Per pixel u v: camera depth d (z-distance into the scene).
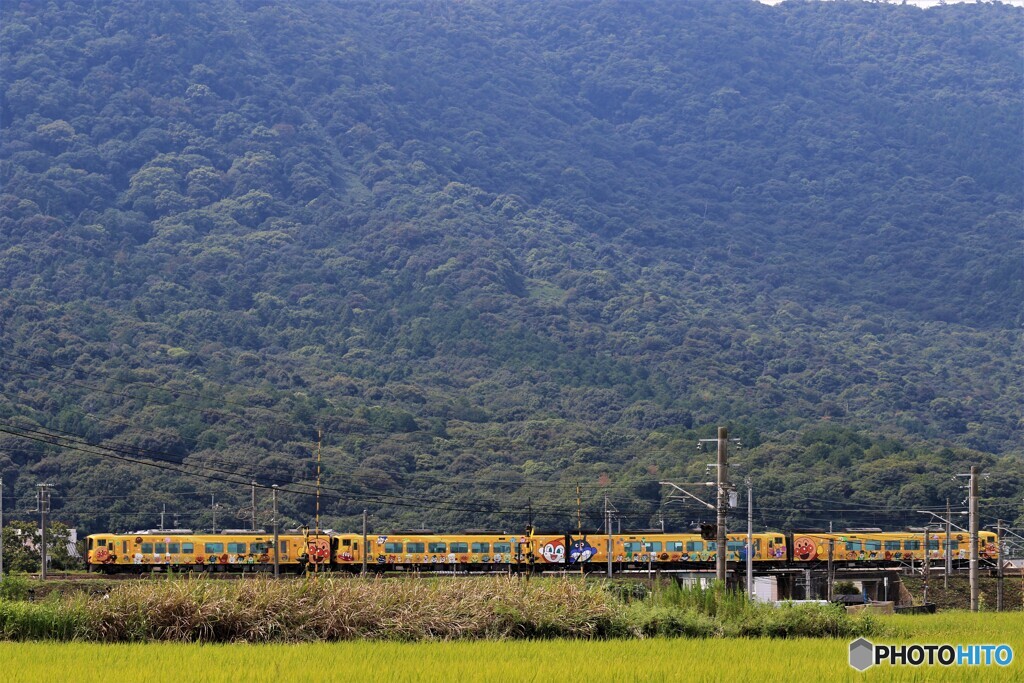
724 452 162.75
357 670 98.81
